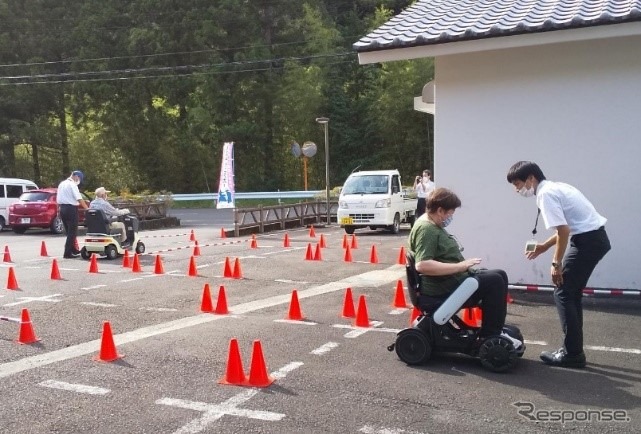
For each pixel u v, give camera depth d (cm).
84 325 693
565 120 801
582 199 517
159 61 3650
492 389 477
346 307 723
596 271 796
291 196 3186
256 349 492
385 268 1102
